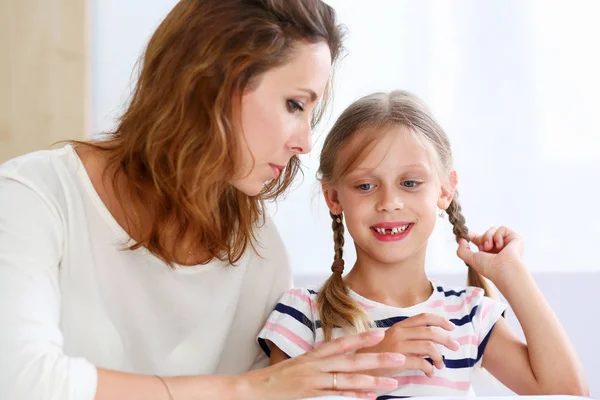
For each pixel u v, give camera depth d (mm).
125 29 2293
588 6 2180
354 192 1256
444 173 1320
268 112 1009
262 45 984
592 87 2180
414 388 1199
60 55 2244
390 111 1265
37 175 1031
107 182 1097
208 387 894
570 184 2188
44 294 915
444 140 1322
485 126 2217
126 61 2293
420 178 1239
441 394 1201
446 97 2232
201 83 1016
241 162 1035
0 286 884
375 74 2258
